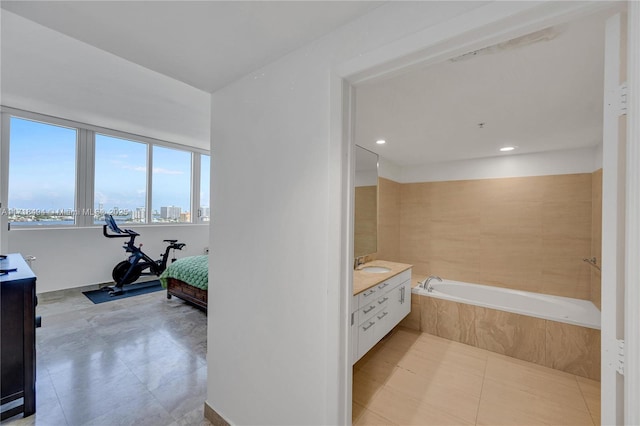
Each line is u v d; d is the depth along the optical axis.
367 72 1.14
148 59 1.45
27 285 1.80
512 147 3.24
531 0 0.79
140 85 2.74
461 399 2.06
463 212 3.96
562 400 2.05
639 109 0.67
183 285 3.80
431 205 4.20
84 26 1.20
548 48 1.36
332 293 1.21
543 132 2.69
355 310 2.11
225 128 1.74
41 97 3.10
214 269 1.82
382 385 2.23
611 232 0.76
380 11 1.08
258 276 1.54
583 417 1.88
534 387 2.21
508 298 3.46
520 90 1.83
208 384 1.83
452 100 2.00
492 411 1.94
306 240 1.31
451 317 3.02
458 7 0.92
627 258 0.69
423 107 2.13
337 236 1.19
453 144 3.15
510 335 2.68
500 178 3.70
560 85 1.75
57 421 1.75
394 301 2.81
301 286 1.33
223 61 1.47
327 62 1.24
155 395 2.02
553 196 3.36
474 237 3.87
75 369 2.31
